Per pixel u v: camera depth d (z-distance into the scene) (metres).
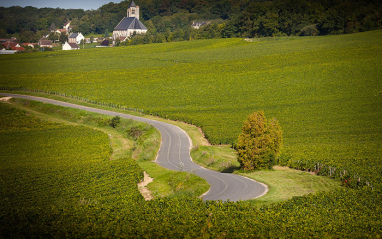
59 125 90.06
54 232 30.61
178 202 37.53
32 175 52.12
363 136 78.06
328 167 55.28
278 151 58.12
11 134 81.50
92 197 42.88
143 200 40.38
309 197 39.66
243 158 56.03
